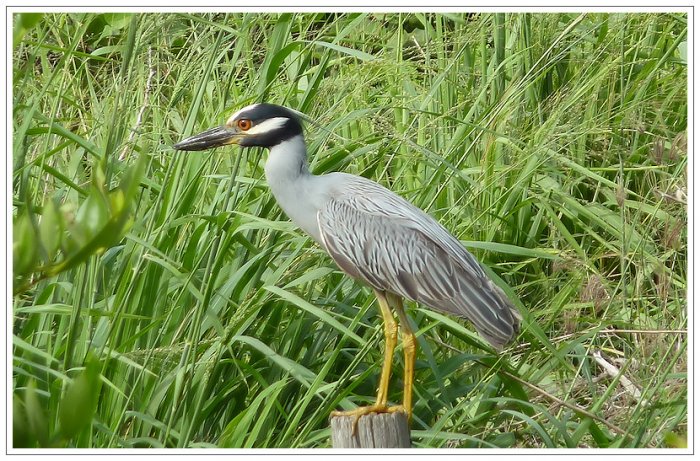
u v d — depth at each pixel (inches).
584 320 415.5
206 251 401.4
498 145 487.5
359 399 396.8
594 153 492.1
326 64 431.5
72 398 121.6
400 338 430.3
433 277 392.8
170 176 415.8
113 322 355.9
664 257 430.6
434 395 391.5
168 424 353.1
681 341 412.8
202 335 397.7
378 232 398.0
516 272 477.1
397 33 539.8
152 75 483.8
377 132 453.7
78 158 446.3
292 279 409.1
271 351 360.2
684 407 352.2
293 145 407.5
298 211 410.6
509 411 365.7
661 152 438.9
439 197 485.7
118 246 414.6
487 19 495.8
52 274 128.4
